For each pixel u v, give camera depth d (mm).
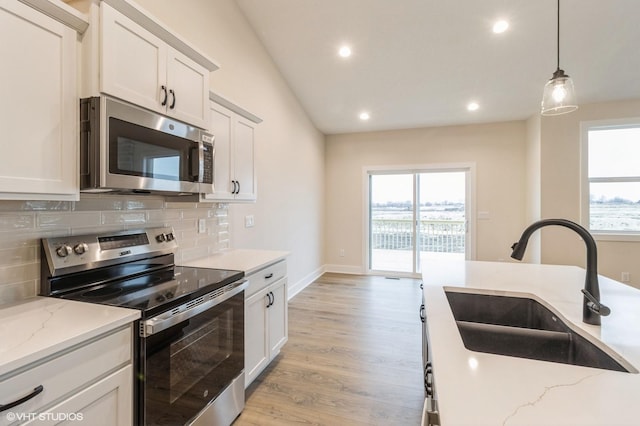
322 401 2066
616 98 3961
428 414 1210
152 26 1560
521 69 3588
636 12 2707
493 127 4957
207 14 2645
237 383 1867
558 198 4203
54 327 1049
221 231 2766
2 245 1290
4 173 1079
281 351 2754
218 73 2793
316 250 5387
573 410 626
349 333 3139
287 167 4238
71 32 1290
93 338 1051
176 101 1737
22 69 1127
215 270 1972
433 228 5363
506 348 1264
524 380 741
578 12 2752
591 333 1052
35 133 1168
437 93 4195
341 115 4926
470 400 660
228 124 2336
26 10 1136
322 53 3600
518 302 1586
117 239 1730
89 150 1329
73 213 1558
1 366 805
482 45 3262
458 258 5223
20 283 1346
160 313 1292
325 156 5773
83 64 1331
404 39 3277
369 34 3254
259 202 3500
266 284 2301
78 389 1005
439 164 5215
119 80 1405
